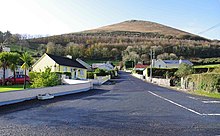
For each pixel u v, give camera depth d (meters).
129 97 22.41
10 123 10.46
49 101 18.36
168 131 9.52
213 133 9.32
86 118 11.89
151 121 11.47
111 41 148.12
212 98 22.98
